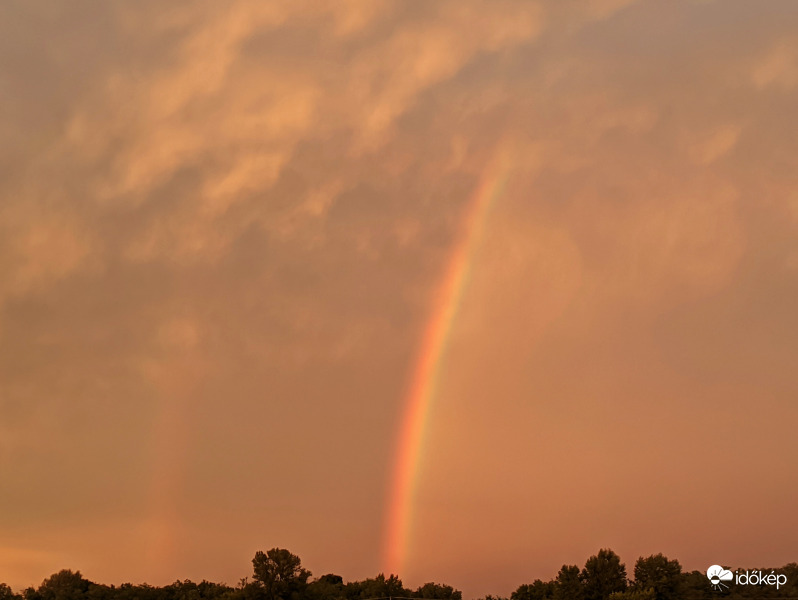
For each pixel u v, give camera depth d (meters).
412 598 155.25
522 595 153.62
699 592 130.62
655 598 127.94
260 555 150.75
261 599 148.12
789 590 128.62
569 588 136.38
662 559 132.62
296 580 151.00
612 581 134.88
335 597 152.25
